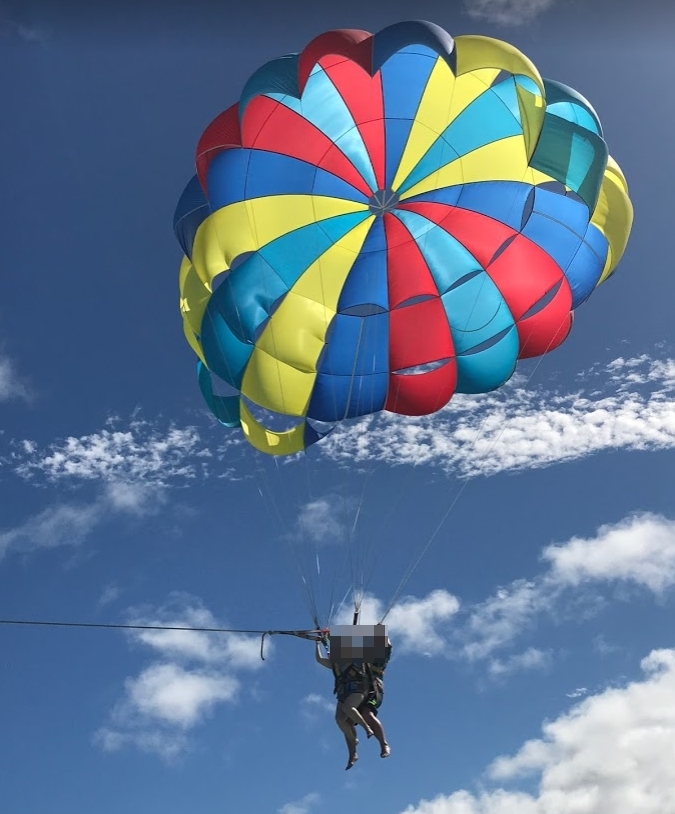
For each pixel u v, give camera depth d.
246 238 10.25
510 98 10.18
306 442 10.98
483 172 10.48
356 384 10.87
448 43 8.84
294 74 9.21
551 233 10.48
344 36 9.05
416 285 10.77
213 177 10.03
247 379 10.62
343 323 10.82
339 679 8.40
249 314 10.38
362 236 10.89
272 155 10.23
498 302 10.70
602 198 10.59
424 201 10.73
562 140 9.22
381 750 8.20
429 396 10.92
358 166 10.70
